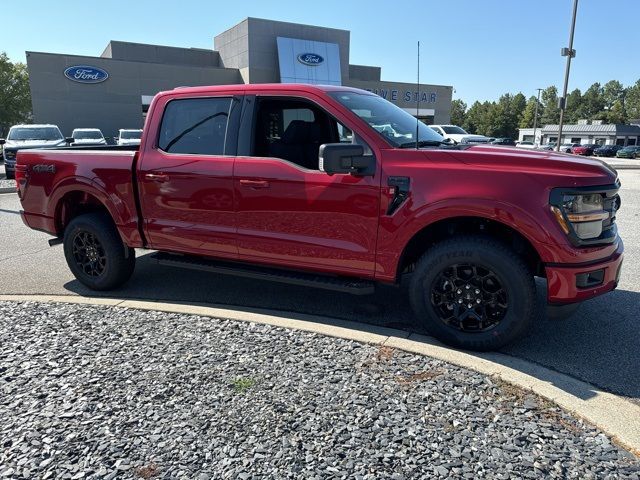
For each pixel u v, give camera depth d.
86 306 4.65
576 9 23.73
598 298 4.95
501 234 3.83
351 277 4.18
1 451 2.53
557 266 3.40
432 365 3.41
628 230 8.27
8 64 69.31
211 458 2.48
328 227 4.04
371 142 3.90
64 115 31.67
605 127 85.25
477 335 3.70
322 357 3.54
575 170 3.43
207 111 4.58
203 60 41.78
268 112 4.47
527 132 94.19
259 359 3.52
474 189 3.51
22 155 5.52
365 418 2.79
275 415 2.83
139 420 2.79
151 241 4.88
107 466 2.42
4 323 4.23
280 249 4.27
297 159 4.53
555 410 2.88
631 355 3.74
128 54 39.09
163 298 5.12
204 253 4.65
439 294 3.79
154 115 4.80
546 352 3.79
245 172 4.29
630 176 20.34
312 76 37.78
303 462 2.44
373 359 3.51
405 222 3.73
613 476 2.34
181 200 4.62
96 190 5.00
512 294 3.53
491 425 2.73
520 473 2.36
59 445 2.58
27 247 7.54
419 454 2.49
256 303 4.93
